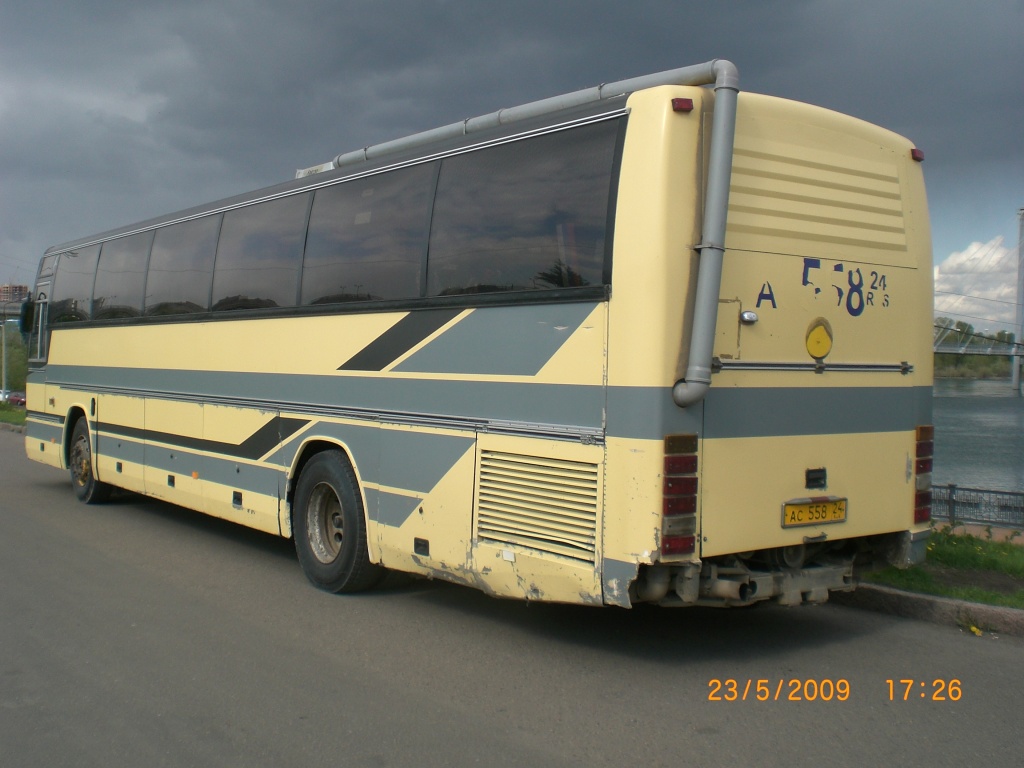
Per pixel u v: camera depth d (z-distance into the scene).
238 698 5.26
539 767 4.37
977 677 5.71
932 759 4.48
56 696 5.29
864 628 6.82
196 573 8.47
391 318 7.02
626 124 5.45
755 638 6.54
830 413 5.97
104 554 9.26
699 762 4.43
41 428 13.83
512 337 5.97
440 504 6.49
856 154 6.17
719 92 5.33
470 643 6.34
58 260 13.70
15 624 6.71
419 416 6.70
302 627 6.70
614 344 5.33
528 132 6.05
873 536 6.64
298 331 8.10
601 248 5.45
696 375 5.15
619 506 5.26
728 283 5.48
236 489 8.96
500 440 6.02
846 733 4.80
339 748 4.58
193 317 9.79
